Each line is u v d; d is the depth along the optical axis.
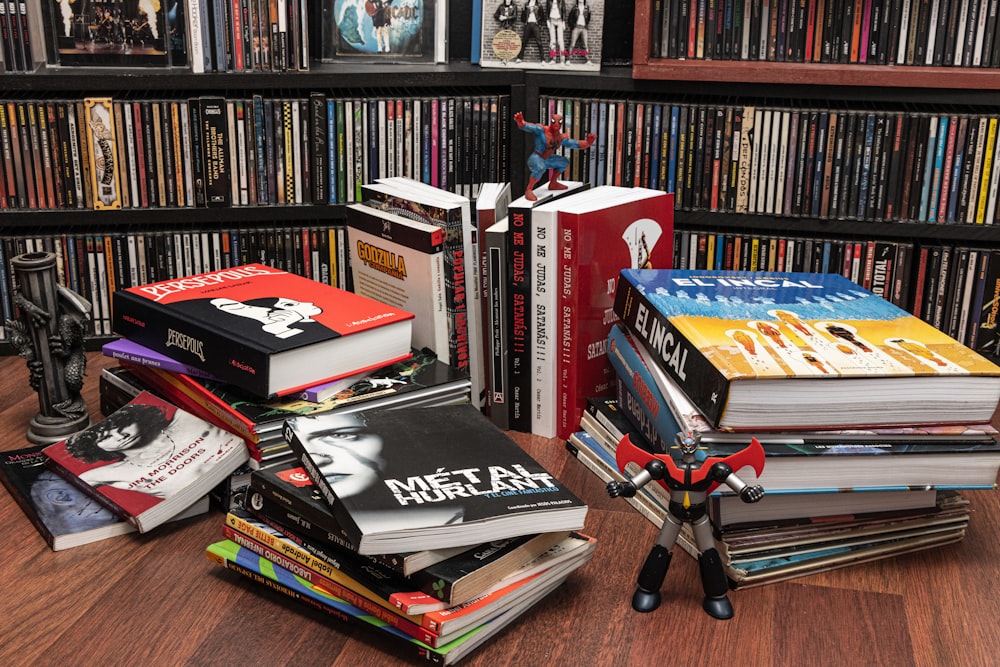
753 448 1.03
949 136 1.74
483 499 1.04
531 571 1.06
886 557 1.21
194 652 1.02
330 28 1.92
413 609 0.97
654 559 1.09
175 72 1.80
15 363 1.79
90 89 1.79
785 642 1.05
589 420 1.45
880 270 1.84
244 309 1.38
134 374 1.50
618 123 1.84
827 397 1.08
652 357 1.27
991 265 1.77
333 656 1.02
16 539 1.22
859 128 1.76
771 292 1.34
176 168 1.83
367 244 1.57
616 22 1.97
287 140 1.85
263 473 1.12
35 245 1.81
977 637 1.06
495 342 1.53
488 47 1.89
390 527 0.97
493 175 1.93
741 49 1.79
